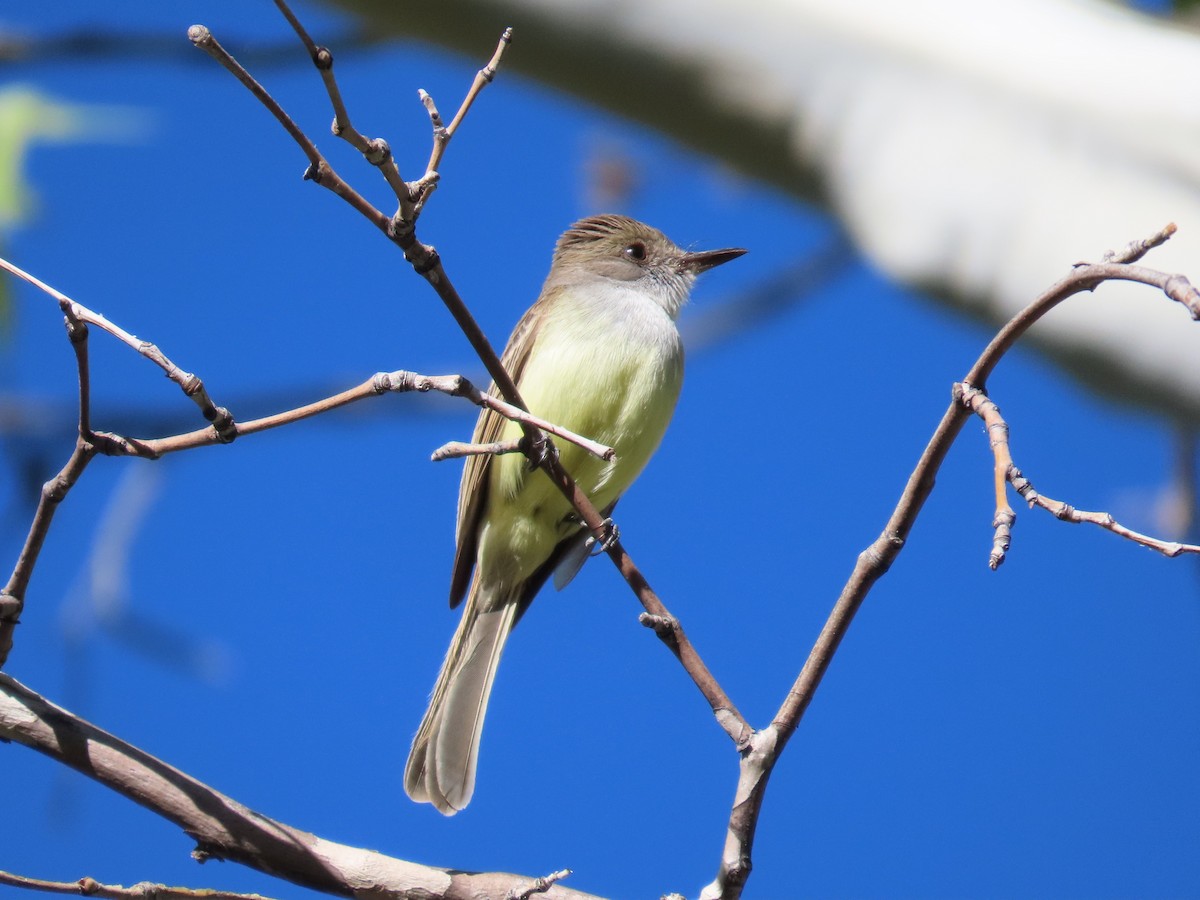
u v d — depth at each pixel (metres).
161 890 6.45
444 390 6.56
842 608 6.46
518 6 7.53
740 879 6.40
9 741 6.75
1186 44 7.19
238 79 5.97
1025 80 7.18
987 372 6.12
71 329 6.26
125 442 6.48
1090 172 7.00
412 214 6.50
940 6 7.34
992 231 7.08
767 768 6.48
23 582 6.67
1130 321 6.88
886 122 7.30
